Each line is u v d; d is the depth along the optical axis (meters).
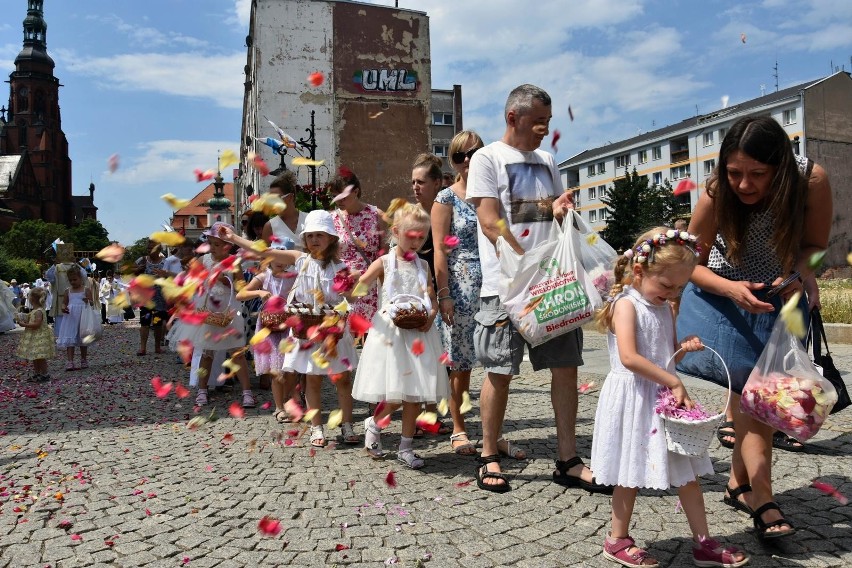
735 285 2.65
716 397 5.29
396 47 33.66
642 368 2.35
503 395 3.41
